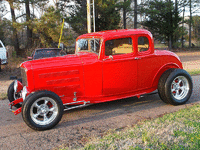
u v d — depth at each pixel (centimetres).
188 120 391
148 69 497
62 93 429
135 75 483
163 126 368
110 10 2230
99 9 2158
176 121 390
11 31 2133
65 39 1741
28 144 336
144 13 2986
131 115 457
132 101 570
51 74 412
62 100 430
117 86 470
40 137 361
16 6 1931
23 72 425
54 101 390
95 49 461
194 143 302
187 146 296
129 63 470
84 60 439
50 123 392
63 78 423
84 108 520
